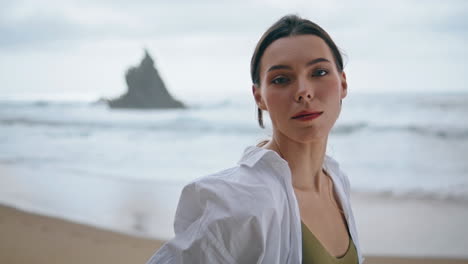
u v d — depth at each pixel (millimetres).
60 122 34469
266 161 1156
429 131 21766
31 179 11320
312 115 1125
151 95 54625
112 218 7324
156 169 15016
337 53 1225
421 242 6148
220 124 28703
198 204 1123
